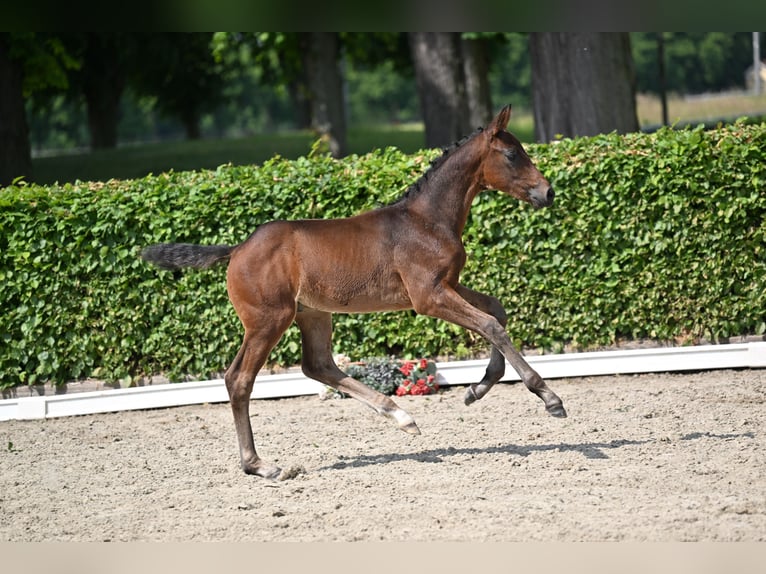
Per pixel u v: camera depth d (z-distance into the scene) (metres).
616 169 12.70
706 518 6.91
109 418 12.23
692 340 13.05
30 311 12.91
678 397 11.23
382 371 12.42
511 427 10.30
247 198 12.89
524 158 8.80
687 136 12.73
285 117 95.62
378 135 41.19
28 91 27.66
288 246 8.62
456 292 8.75
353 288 8.62
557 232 12.92
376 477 8.50
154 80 39.88
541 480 8.11
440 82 25.84
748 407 10.59
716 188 12.67
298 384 12.60
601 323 13.03
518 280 13.01
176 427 11.43
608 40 18.34
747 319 12.92
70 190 13.08
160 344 13.09
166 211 12.88
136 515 7.83
